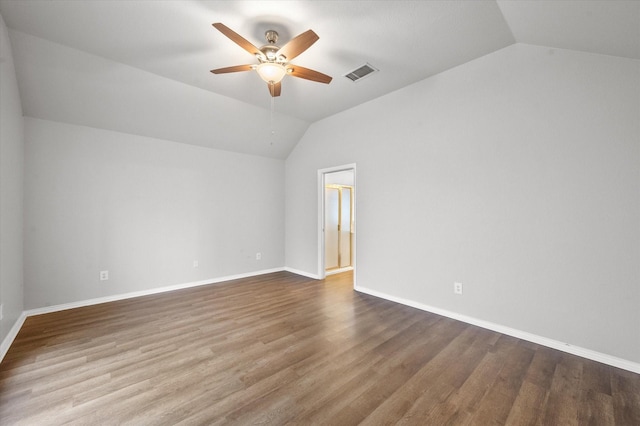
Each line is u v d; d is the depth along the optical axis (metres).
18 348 2.22
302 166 4.89
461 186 2.83
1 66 2.18
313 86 3.25
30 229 2.94
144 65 2.77
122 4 1.93
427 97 3.08
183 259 4.08
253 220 4.88
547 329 2.32
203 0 1.89
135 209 3.66
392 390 1.71
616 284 2.03
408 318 2.88
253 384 1.76
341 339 2.40
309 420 1.46
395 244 3.41
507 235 2.54
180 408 1.54
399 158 3.36
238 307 3.21
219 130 4.09
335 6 1.95
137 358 2.07
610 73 2.05
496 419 1.48
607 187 2.07
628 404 1.61
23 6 1.96
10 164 2.44
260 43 2.38
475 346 2.29
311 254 4.76
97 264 3.37
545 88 2.32
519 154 2.46
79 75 2.75
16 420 1.44
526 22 2.02
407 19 2.10
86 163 3.30
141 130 3.63
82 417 1.47
